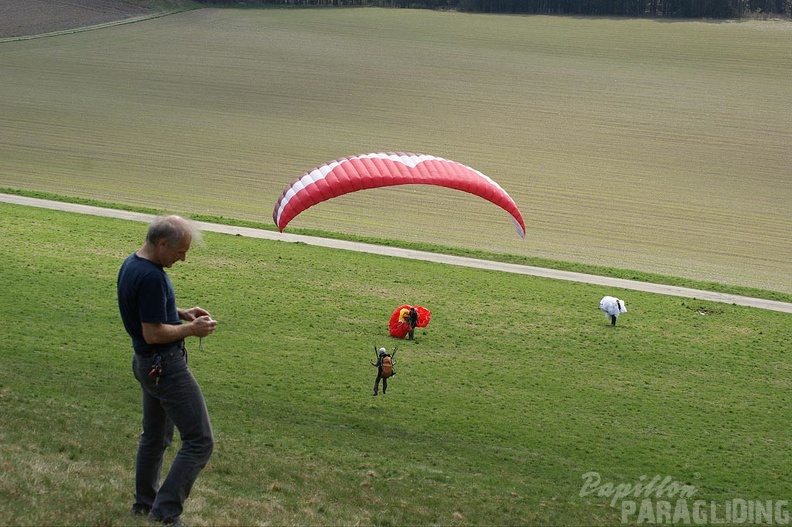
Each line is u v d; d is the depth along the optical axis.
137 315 7.53
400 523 11.70
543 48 128.88
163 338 7.47
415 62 120.00
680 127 93.25
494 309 37.47
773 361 33.50
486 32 138.62
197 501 9.70
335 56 121.69
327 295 37.47
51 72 106.19
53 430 13.76
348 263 42.97
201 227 48.62
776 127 93.75
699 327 37.31
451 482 16.58
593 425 24.89
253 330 31.80
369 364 29.16
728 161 82.56
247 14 144.75
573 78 113.12
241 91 103.44
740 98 104.62
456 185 23.81
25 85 100.00
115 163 74.12
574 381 29.23
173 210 59.12
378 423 23.03
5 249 39.00
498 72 115.81
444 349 31.72
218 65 114.25
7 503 7.98
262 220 58.34
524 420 24.78
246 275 39.09
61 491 8.73
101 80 104.50
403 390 26.62
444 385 27.55
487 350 32.00
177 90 102.44
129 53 117.12
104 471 10.77
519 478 18.84
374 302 37.09
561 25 143.75
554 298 39.91
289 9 151.38
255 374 26.67
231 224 50.97
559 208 66.69
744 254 57.41
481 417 24.62
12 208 48.22
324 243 47.72
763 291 45.81
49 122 86.50
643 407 27.09
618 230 61.72
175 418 7.80
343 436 20.75
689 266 53.59
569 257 53.56
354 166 24.41
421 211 63.12
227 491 11.35
